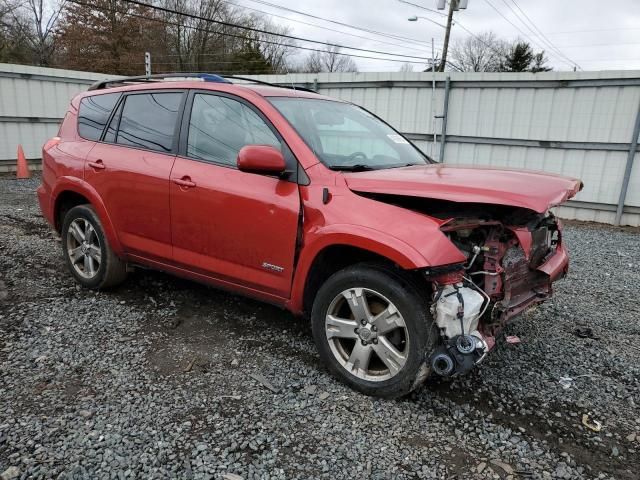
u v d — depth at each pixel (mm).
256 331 3812
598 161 9281
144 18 33000
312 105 3762
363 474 2330
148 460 2350
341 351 3113
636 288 5438
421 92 10602
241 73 40562
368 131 3951
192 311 4152
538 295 3289
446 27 27969
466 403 2949
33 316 3922
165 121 3877
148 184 3795
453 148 10570
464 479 2332
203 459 2371
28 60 35375
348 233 2830
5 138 12719
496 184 2719
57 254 5637
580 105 9180
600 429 2756
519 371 3361
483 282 2842
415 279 2820
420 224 2707
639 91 8664
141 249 4000
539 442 2627
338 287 2998
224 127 3543
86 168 4254
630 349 3805
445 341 2672
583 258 6777
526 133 9773
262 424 2664
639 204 9094
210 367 3250
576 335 4031
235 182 3346
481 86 9977
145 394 2904
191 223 3586
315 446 2510
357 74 11180
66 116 4762
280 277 3230
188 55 39031
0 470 2240
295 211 3076
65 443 2438
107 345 3494
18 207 8453
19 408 2713
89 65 32625
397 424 2717
